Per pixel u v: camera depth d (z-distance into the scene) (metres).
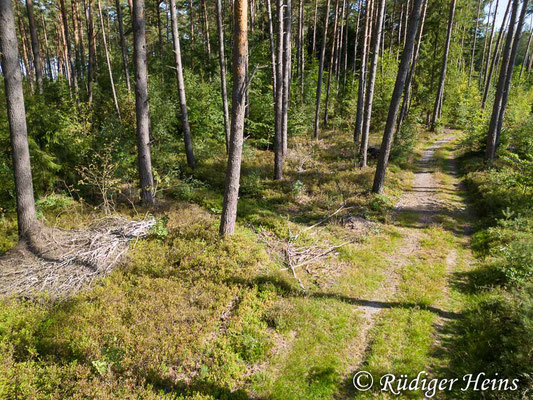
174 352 6.11
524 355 5.36
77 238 9.74
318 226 12.63
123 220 10.98
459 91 39.72
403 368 6.00
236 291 7.99
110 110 21.11
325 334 6.93
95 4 32.75
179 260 9.14
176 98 21.70
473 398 5.27
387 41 43.22
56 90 19.95
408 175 18.95
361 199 14.79
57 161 12.61
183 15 40.69
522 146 19.47
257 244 10.33
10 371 5.34
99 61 32.81
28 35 39.41
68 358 5.90
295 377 5.89
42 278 8.14
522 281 7.34
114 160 14.47
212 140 21.31
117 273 8.51
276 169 16.86
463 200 15.30
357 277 9.14
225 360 6.05
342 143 23.23
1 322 6.35
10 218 11.17
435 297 8.17
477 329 6.73
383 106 28.61
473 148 22.61
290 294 8.16
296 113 24.75
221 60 17.72
